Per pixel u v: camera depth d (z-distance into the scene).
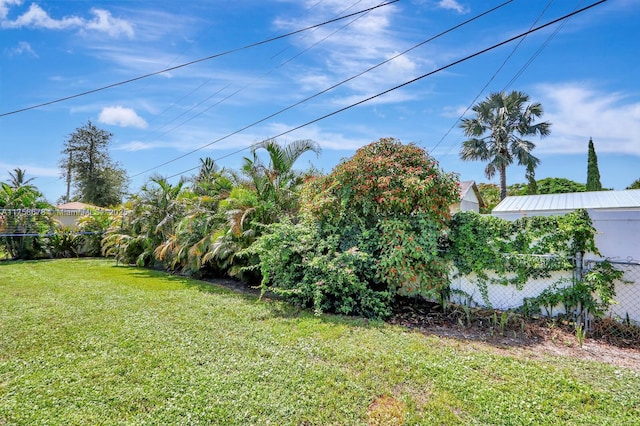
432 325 5.04
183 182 12.11
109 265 11.85
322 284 5.54
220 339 4.23
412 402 2.85
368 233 5.86
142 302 6.13
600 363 3.66
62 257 14.53
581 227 4.84
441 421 2.60
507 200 9.20
